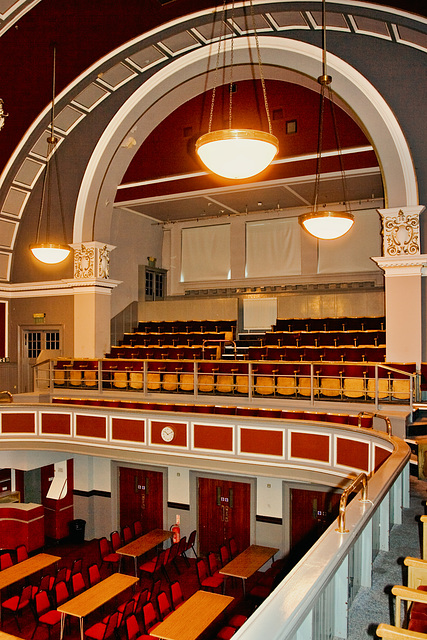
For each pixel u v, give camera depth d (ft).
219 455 32.91
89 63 38.34
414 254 33.81
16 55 36.19
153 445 35.35
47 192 49.83
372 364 29.78
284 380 34.55
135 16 34.35
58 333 50.85
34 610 33.78
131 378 40.70
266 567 41.04
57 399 41.32
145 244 65.77
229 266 64.44
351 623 11.92
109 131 45.19
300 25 34.88
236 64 38.70
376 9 30.55
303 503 40.34
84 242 47.93
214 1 32.99
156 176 51.26
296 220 60.75
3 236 51.21
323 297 55.42
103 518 48.16
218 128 44.21
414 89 33.81
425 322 34.42
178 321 58.95
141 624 31.81
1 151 44.50
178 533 42.63
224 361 34.91
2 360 52.80
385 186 35.06
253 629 7.23
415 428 27.40
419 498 20.99
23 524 44.50
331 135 41.47
